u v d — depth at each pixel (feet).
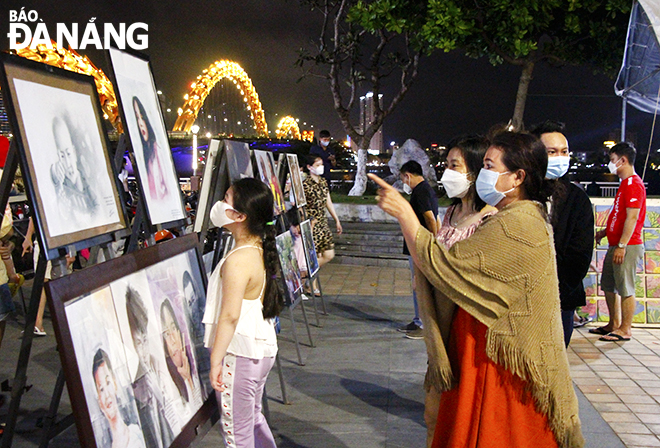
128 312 7.41
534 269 6.63
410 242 6.96
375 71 49.29
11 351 17.66
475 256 6.65
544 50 35.19
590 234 11.19
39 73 6.82
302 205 21.80
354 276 30.81
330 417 12.72
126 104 9.10
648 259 20.44
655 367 16.08
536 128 11.63
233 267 8.19
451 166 9.17
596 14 34.37
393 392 14.28
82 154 7.54
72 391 5.88
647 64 23.21
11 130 6.12
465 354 6.98
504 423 6.81
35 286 6.98
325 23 48.24
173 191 10.64
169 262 9.12
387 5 33.81
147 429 7.23
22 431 11.97
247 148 14.82
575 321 20.63
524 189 7.24
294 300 16.88
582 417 12.62
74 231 6.95
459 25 30.91
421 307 7.49
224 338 8.04
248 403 8.54
